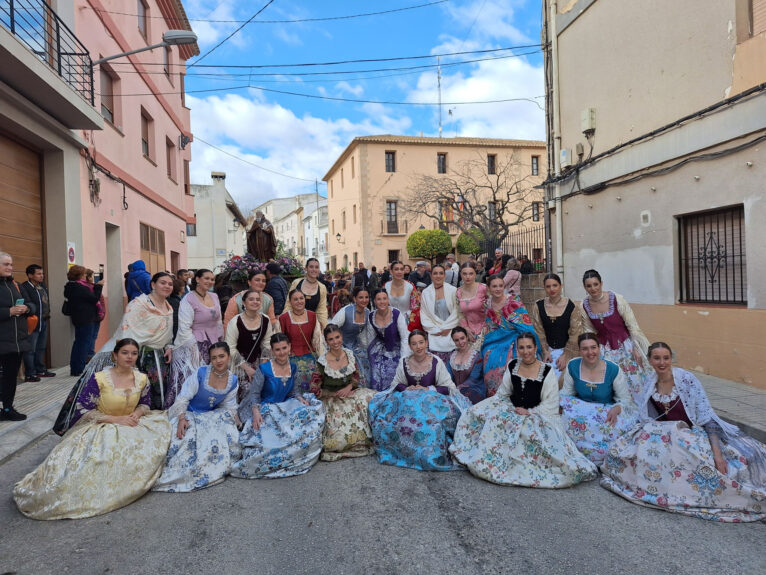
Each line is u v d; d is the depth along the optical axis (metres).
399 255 32.16
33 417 5.37
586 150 9.18
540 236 12.52
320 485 3.95
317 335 5.32
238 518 3.38
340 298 7.09
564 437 4.08
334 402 4.71
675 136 7.04
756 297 6.00
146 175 13.03
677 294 7.24
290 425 4.32
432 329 5.66
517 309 5.22
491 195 32.25
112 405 3.93
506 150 32.97
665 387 3.84
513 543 3.01
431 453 4.21
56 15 7.43
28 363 7.03
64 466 3.50
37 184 8.16
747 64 5.96
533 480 3.86
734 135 6.12
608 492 3.77
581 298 9.37
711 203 6.55
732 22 6.15
